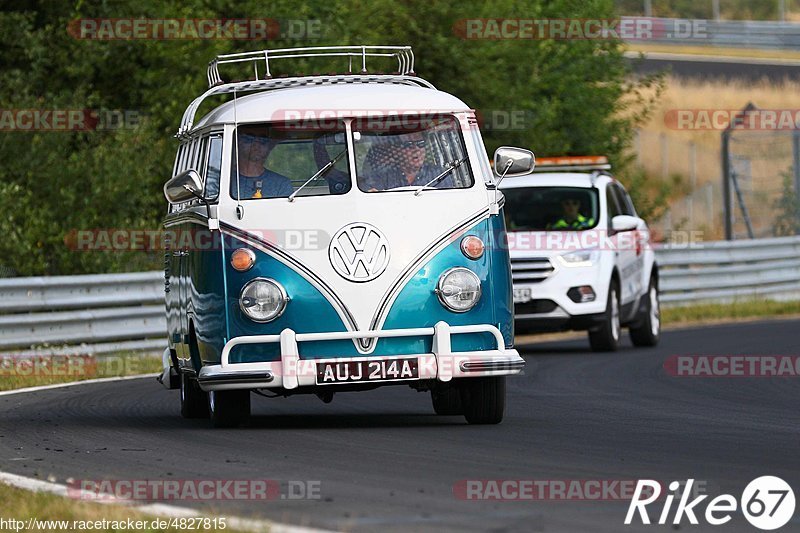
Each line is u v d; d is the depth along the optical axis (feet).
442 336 96.43
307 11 234.99
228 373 95.86
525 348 187.32
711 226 361.51
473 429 99.09
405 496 70.13
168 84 233.76
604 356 170.40
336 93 102.73
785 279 271.49
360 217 97.71
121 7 234.58
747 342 184.65
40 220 211.61
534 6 260.01
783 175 348.18
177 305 112.06
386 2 244.01
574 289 172.76
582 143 273.13
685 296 246.47
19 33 228.22
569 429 98.84
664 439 92.84
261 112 101.30
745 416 107.76
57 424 108.06
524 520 63.46
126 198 222.69
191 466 82.23
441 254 97.96
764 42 543.39
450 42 246.47
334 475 77.41
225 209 98.22
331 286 96.58
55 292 171.53
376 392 131.85
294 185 99.09
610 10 277.23
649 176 391.24
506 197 181.06
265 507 67.46
